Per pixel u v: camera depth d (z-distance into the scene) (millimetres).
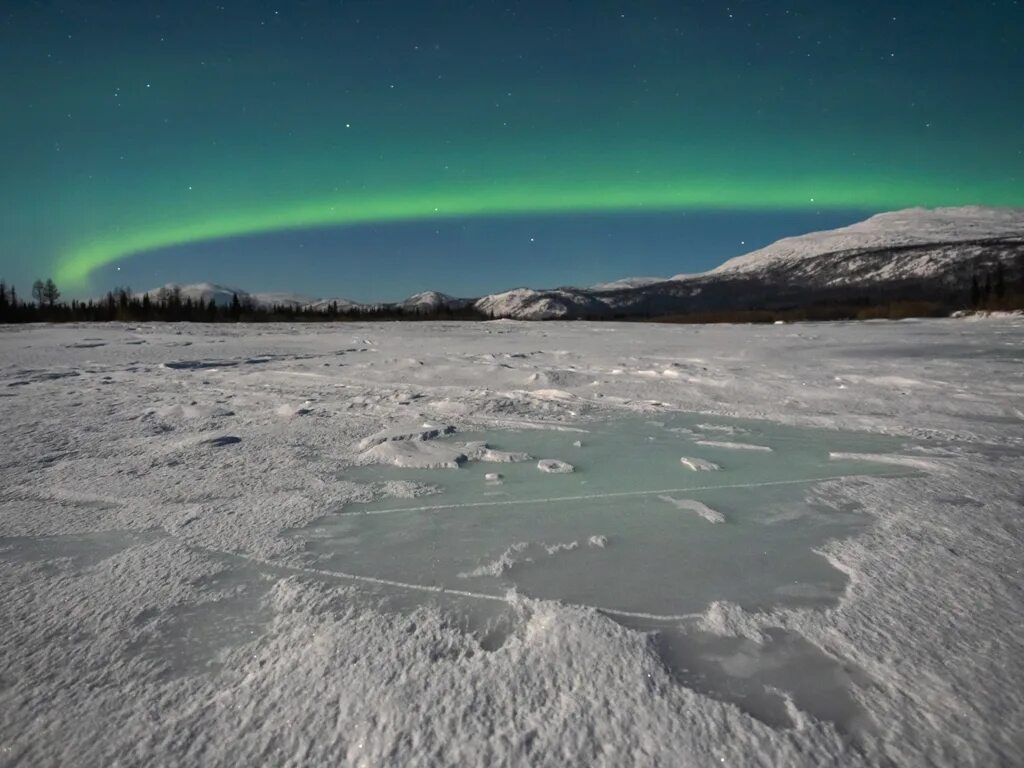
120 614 2016
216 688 1601
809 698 1557
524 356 12172
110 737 1409
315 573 2352
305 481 3611
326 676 1642
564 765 1305
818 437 4875
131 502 3203
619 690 1577
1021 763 1317
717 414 5898
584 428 5262
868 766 1312
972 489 3371
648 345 15422
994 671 1656
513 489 3484
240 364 10812
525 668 1677
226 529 2818
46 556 2502
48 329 22469
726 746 1370
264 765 1312
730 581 2271
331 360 11422
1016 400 6414
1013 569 2311
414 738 1387
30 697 1565
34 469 3844
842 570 2348
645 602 2111
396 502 3240
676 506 3174
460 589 2215
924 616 1970
